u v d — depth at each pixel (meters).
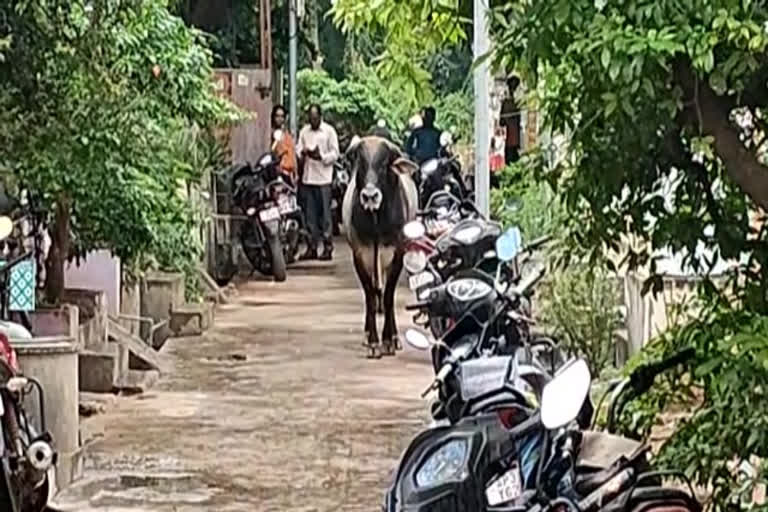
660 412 6.52
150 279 17.34
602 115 5.02
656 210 5.72
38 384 8.93
